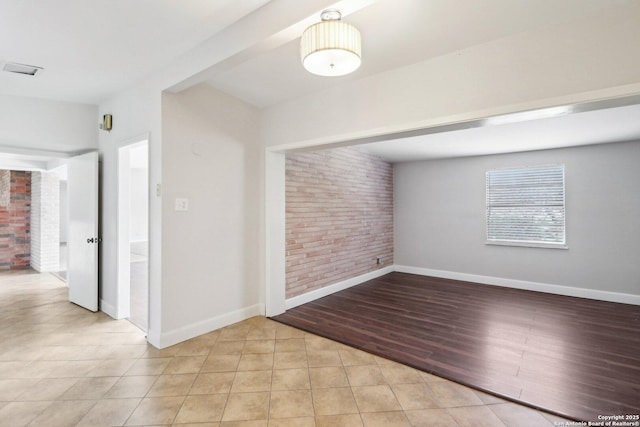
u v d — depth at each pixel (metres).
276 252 3.81
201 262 3.22
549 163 4.86
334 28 1.72
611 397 2.16
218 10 2.10
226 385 2.32
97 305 3.89
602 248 4.47
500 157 5.29
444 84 2.46
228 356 2.77
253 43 2.13
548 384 2.32
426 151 5.16
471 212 5.57
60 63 2.81
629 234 4.30
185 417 1.97
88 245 3.93
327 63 1.89
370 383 2.36
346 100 3.06
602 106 2.01
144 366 2.59
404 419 1.96
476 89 2.31
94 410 2.03
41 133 3.62
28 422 1.92
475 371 2.51
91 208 3.87
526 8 1.93
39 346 2.95
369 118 2.89
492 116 2.25
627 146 4.30
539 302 4.32
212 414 2.00
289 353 2.83
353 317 3.73
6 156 5.59
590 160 4.54
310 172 4.42
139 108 3.21
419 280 5.62
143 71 2.98
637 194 4.25
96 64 2.84
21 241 6.62
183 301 3.07
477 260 5.52
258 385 2.33
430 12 2.03
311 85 3.17
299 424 1.92
